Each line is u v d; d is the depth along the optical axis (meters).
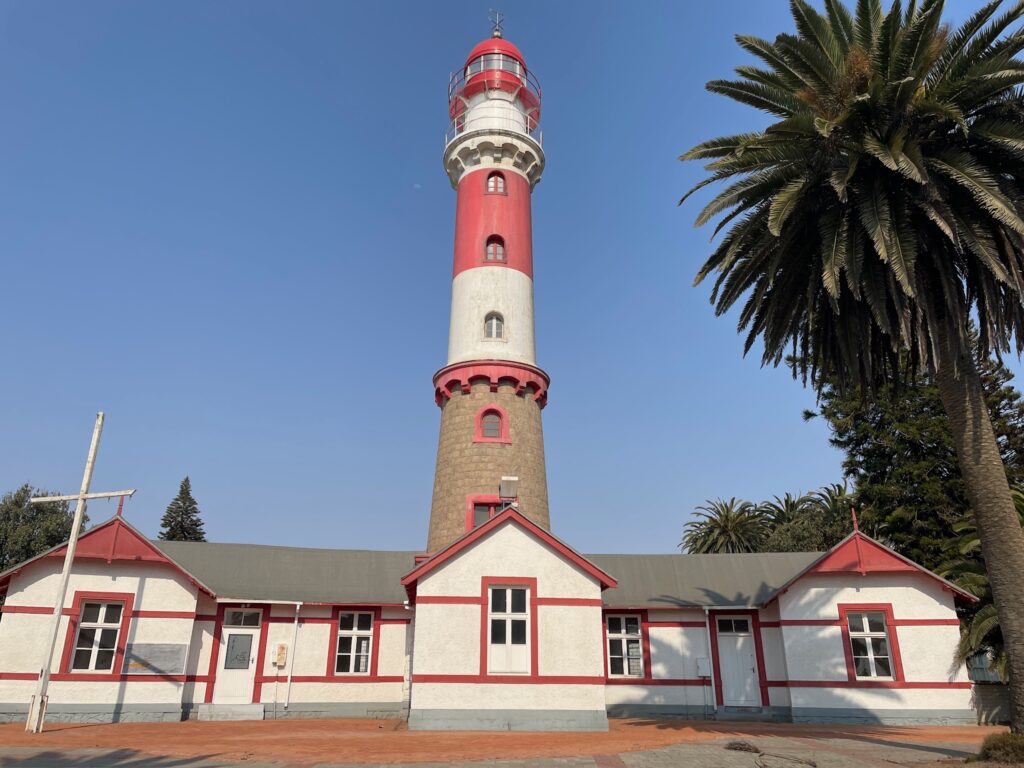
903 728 21.52
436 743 16.23
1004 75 14.74
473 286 30.44
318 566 27.42
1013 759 12.77
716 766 13.02
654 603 26.44
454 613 19.70
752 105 18.28
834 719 23.31
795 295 18.16
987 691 23.53
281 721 23.14
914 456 34.56
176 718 22.08
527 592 20.11
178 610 22.81
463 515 26.50
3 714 20.81
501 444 27.62
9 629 21.41
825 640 24.12
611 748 15.20
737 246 17.59
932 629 23.73
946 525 32.97
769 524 60.25
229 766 12.90
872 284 15.74
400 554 28.88
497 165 32.84
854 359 16.86
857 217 16.09
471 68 36.03
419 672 19.20
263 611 25.45
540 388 29.27
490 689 19.22
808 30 17.02
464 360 28.94
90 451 20.73
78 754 14.39
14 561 39.31
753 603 25.84
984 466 15.03
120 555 22.36
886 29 15.33
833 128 15.58
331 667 25.44
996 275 14.38
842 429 36.75
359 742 16.47
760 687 25.12
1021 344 16.47
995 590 14.55
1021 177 15.73
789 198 15.50
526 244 32.09
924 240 15.77
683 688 25.64
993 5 15.24
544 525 27.36
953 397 15.61
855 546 24.59
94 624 22.14
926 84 16.02
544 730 18.94
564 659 19.59
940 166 15.09
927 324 15.51
